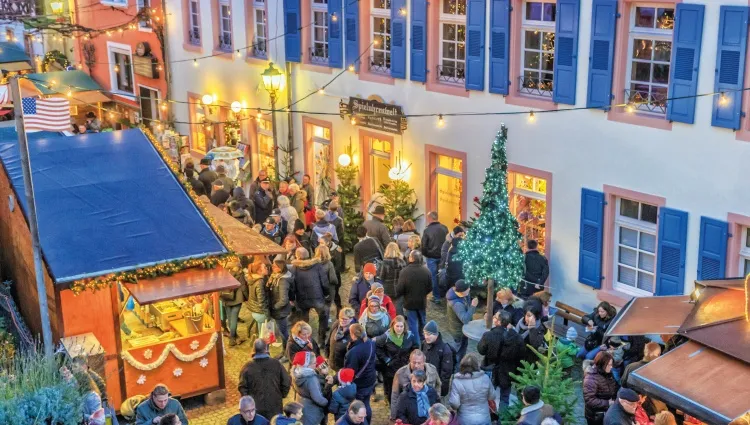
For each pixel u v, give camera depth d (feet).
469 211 60.49
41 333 44.57
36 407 34.30
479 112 58.70
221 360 45.29
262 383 39.11
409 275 47.70
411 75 62.75
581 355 46.21
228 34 81.92
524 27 55.98
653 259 51.19
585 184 53.06
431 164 63.00
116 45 98.63
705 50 46.34
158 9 89.97
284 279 48.37
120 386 43.34
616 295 52.19
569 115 53.26
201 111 87.76
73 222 44.65
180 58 88.28
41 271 39.06
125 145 50.49
